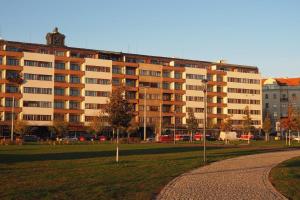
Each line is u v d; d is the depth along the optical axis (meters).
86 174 22.67
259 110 143.38
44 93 108.50
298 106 156.75
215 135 126.25
